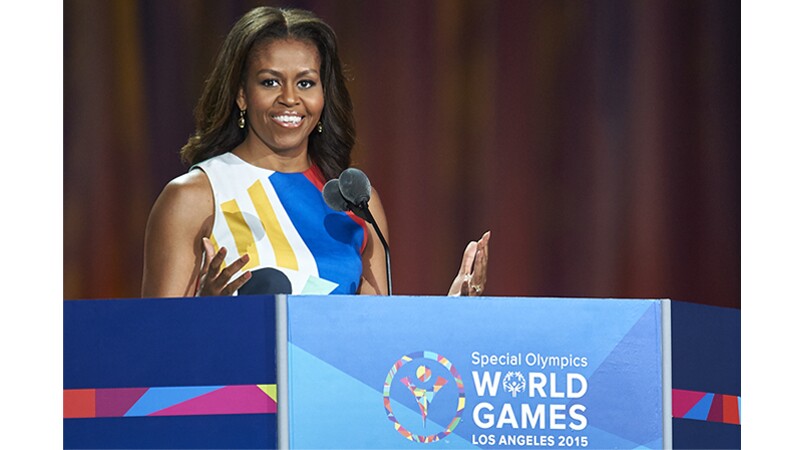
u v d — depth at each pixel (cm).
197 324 1202
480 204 1941
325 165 1709
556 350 1238
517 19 1938
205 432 1192
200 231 1622
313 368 1184
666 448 1259
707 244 1969
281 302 1183
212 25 1850
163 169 1845
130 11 1842
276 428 1176
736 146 1964
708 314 1342
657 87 1956
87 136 1838
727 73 1962
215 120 1661
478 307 1225
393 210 1928
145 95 1842
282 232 1623
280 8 1680
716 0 1955
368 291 1681
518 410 1223
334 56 1691
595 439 1239
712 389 1344
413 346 1207
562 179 1952
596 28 1950
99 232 1841
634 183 1958
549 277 1958
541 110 1945
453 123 1933
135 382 1214
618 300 1259
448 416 1208
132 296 1844
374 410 1193
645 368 1258
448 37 1927
